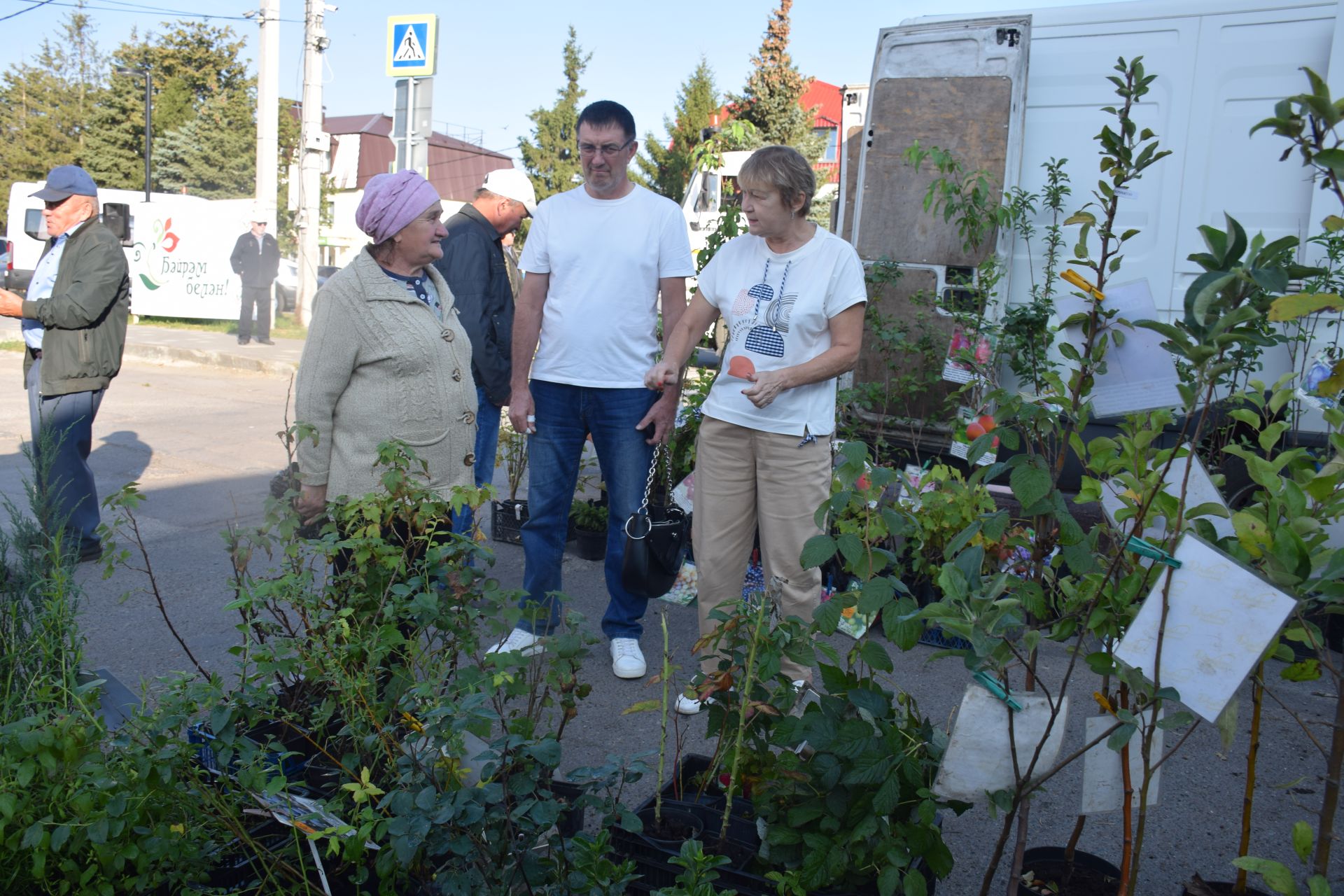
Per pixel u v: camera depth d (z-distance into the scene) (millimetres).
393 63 10703
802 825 2182
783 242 3410
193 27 40688
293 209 27000
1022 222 5434
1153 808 3240
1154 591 1794
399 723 2291
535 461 4164
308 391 3020
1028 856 2438
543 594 4191
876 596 2012
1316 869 1938
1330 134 4238
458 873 1945
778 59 33844
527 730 2217
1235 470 4930
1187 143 5293
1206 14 5234
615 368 4027
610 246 3990
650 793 3102
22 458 7832
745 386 3449
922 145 5648
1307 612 1957
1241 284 1717
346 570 2730
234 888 2184
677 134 34875
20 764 2002
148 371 14250
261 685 2217
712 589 3590
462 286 4621
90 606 4703
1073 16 5512
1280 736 3801
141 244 19469
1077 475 5180
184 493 7074
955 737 1957
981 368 4523
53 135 41625
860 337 3371
